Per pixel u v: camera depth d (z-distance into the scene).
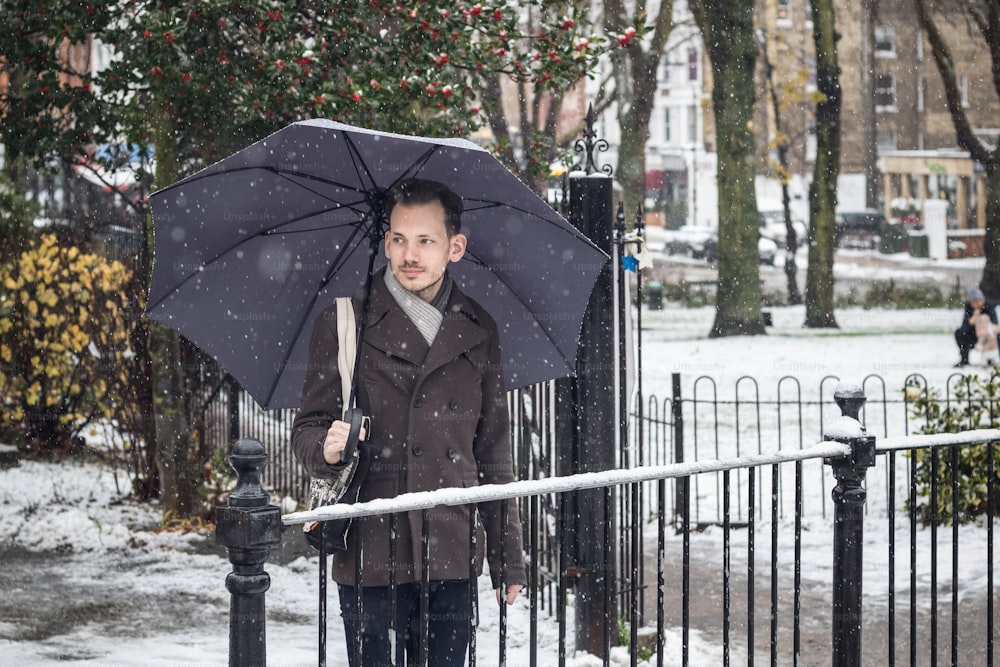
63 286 9.91
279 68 7.86
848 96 57.25
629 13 27.95
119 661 5.95
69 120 9.28
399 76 8.16
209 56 8.38
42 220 10.58
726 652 3.95
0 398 10.65
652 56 27.22
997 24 27.08
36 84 8.68
